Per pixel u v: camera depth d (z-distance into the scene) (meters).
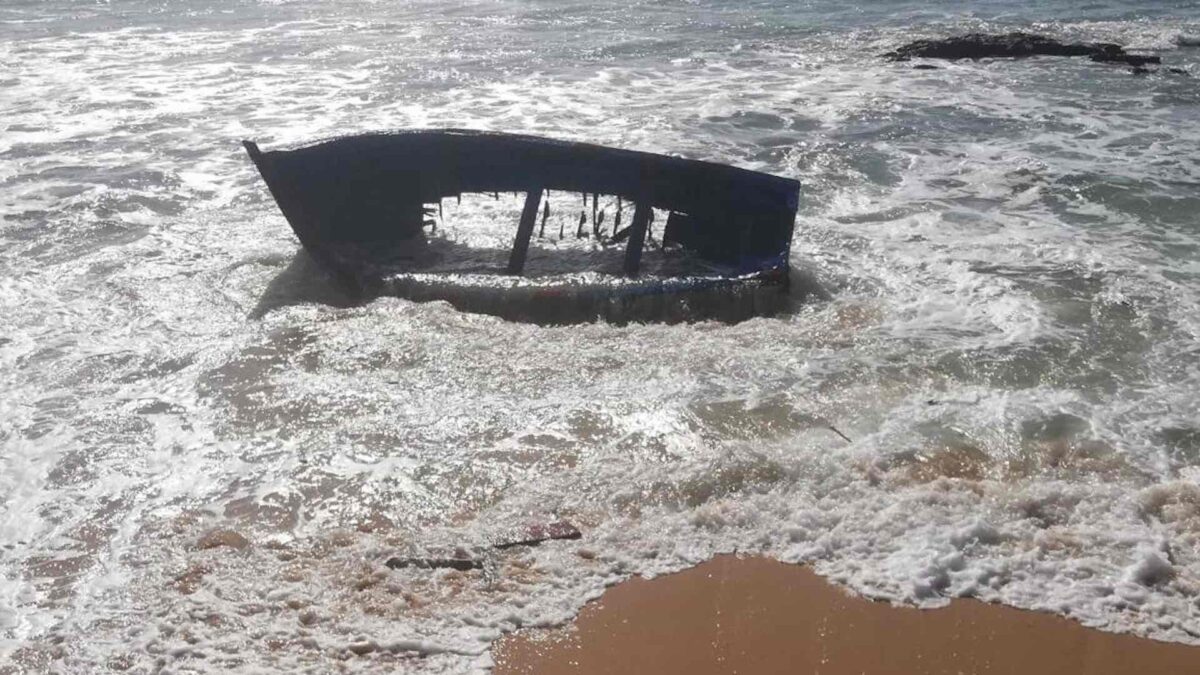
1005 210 9.50
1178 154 11.26
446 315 7.17
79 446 5.54
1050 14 22.27
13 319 7.10
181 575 4.48
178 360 6.55
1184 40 19.06
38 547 4.70
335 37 18.59
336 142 8.17
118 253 8.31
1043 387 6.23
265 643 4.05
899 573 4.48
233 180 10.23
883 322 7.11
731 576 4.48
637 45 18.06
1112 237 8.78
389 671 3.91
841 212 9.45
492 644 4.06
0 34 18.62
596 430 5.70
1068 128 12.48
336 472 5.30
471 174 8.64
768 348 6.70
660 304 7.16
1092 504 4.98
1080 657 4.05
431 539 4.71
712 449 5.46
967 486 5.09
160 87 14.38
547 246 8.74
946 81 15.41
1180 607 4.32
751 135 12.10
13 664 3.95
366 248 8.66
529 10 22.09
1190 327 7.04
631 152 8.27
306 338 6.85
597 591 4.38
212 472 5.32
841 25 20.67
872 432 5.66
